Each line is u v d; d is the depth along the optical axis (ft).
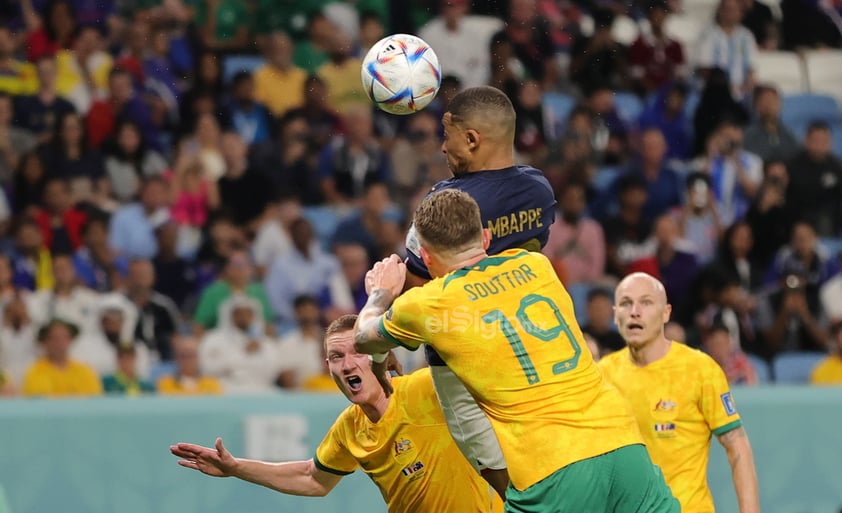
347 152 153.58
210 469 70.79
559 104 168.86
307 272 138.00
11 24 159.12
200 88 157.79
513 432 57.21
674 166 164.45
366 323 60.18
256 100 159.02
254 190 147.13
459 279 58.18
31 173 143.54
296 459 106.32
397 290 61.98
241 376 125.90
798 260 150.10
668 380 81.46
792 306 144.87
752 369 133.59
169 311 131.23
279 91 159.43
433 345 58.34
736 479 80.38
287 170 150.61
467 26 167.22
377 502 106.42
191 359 123.34
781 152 167.12
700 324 141.69
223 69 167.12
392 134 158.92
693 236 153.48
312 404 107.34
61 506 102.53
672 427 81.05
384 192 144.97
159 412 104.63
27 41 158.81
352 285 139.13
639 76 173.06
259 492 104.94
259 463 71.15
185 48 162.20
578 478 56.08
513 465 57.16
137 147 149.59
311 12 168.55
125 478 103.65
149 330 129.39
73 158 146.00
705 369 81.20
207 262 139.44
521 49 167.94
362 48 168.14
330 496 105.60
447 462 68.23
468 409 61.77
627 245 147.95
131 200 147.84
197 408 105.40
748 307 145.07
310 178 151.74
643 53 173.17
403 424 67.97
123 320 128.16
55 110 149.89
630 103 172.35
